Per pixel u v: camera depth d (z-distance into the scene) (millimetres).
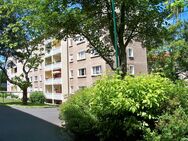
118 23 18125
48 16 18625
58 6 18578
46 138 12305
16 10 32312
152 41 20422
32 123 16438
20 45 35250
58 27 19078
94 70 48156
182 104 7000
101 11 18609
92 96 8578
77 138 11117
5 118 18609
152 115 7176
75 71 53281
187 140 6227
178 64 35156
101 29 20250
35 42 35000
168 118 6621
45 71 65188
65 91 56406
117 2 17531
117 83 7770
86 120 10094
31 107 27000
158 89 7262
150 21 18578
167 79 7859
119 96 7387
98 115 8500
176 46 34625
